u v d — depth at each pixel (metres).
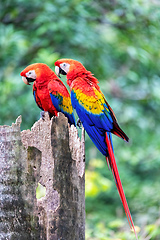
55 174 5.01
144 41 15.21
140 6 14.89
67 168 5.11
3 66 13.48
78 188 5.21
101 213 15.13
